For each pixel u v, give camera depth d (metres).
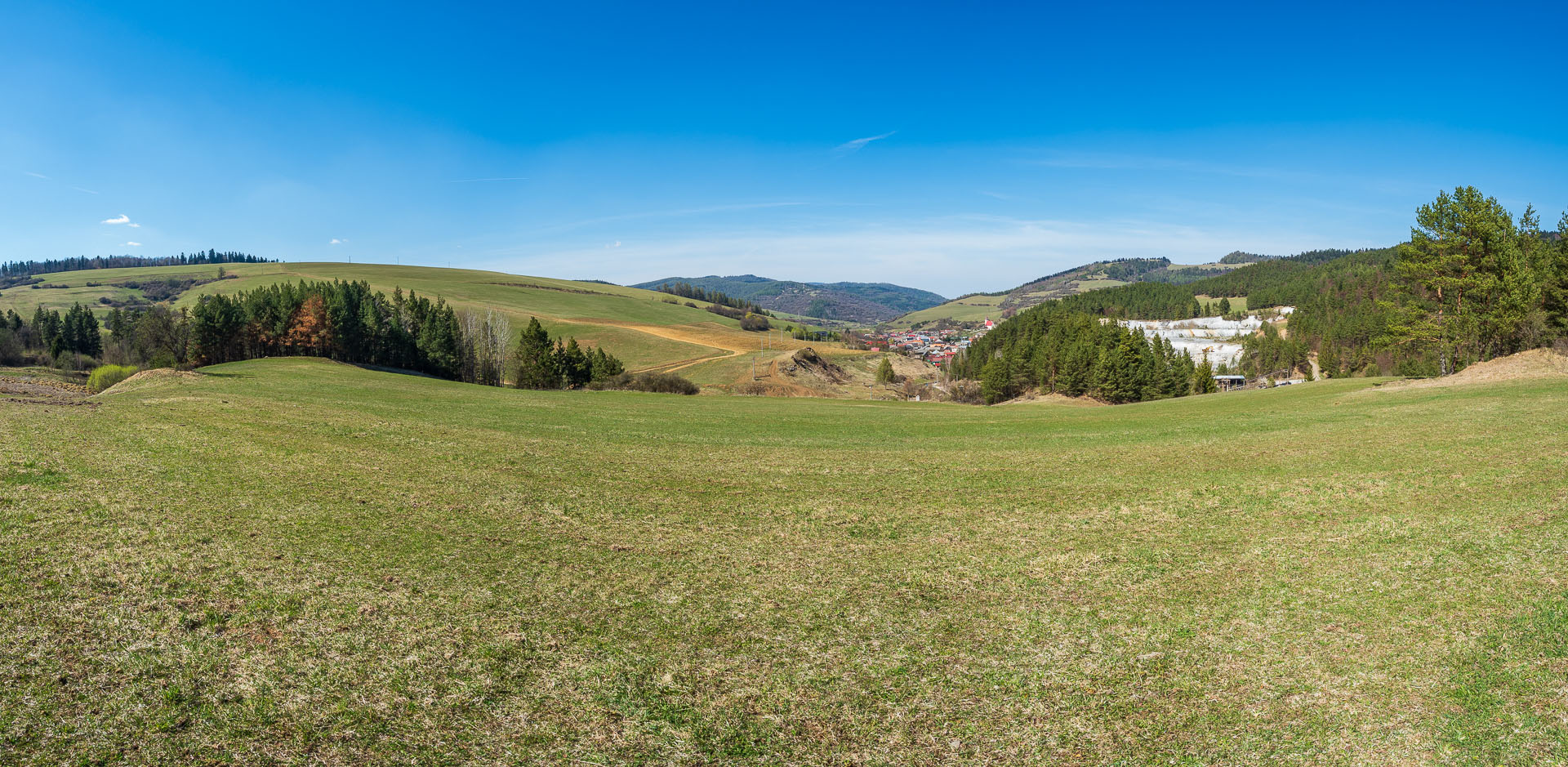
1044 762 7.27
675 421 34.12
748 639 9.91
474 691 8.22
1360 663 8.89
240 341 88.81
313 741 7.11
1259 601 10.95
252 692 7.84
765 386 121.44
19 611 8.89
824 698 8.41
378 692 8.05
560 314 193.62
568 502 16.77
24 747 6.58
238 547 11.86
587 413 36.44
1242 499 16.88
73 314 124.69
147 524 12.41
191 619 9.27
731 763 7.18
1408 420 25.48
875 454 24.95
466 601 10.62
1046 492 18.69
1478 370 39.31
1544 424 21.62
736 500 17.70
